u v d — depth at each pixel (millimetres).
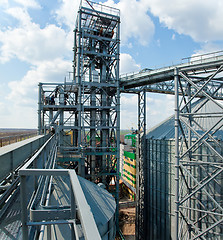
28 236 3104
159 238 26688
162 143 26469
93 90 30953
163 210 26109
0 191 6508
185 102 16891
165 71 24844
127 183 56094
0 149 5992
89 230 1521
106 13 29906
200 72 20344
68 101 31344
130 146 64375
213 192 19953
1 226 3764
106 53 31875
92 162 30422
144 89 35000
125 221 37438
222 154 19844
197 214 20094
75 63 36969
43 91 30016
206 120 24797
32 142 9891
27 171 2854
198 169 20812
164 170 25953
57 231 5922
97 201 13195
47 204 4453
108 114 33000
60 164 28812
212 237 19359
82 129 28484
